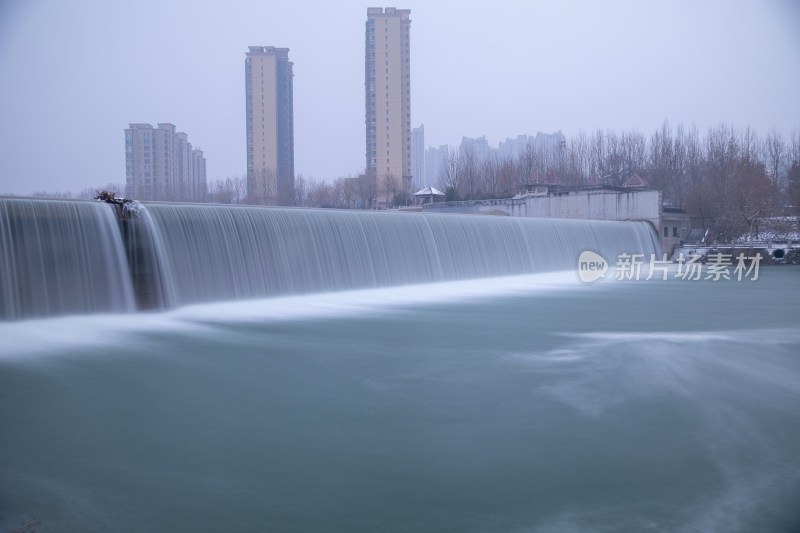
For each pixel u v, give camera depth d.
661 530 7.14
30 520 7.29
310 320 20.89
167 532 7.05
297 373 13.76
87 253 19.52
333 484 8.25
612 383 13.06
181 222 22.19
